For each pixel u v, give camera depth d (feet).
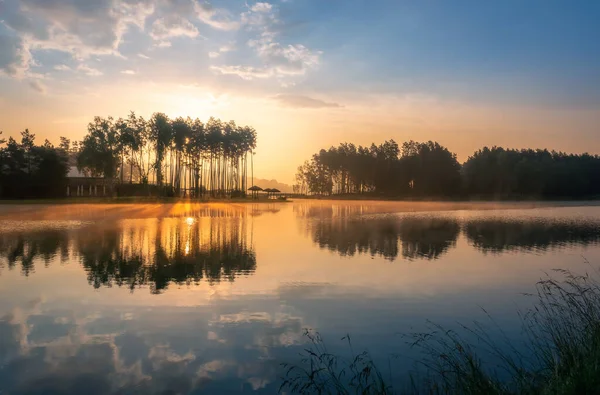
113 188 256.11
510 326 28.84
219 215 141.59
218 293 38.09
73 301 35.04
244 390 19.85
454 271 48.80
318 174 465.88
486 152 396.78
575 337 21.21
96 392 19.75
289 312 32.40
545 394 15.98
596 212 174.40
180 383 20.66
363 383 20.20
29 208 163.43
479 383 17.69
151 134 253.65
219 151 301.63
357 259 56.90
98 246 65.92
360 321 30.32
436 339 26.43
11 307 33.30
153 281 42.63
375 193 410.31
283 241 75.05
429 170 376.27
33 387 20.24
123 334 27.45
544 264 53.93
